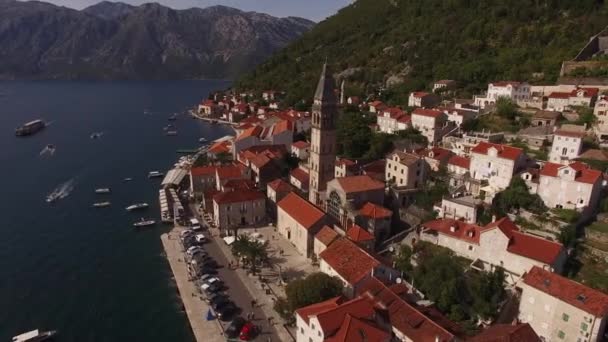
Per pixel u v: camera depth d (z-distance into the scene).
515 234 85.88
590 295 67.50
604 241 86.06
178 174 168.75
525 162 111.06
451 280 79.69
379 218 106.94
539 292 71.31
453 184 117.94
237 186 134.00
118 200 149.38
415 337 65.94
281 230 118.50
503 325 66.88
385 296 75.38
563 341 69.44
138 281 100.50
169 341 81.25
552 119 136.12
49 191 158.38
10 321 87.81
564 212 92.88
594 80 154.75
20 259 110.62
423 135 157.88
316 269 99.38
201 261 102.50
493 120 149.75
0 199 150.00
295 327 80.19
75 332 84.31
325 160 118.81
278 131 189.75
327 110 113.88
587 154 111.44
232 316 83.69
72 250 115.00
